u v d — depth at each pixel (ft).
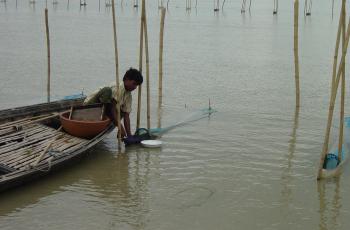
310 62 70.64
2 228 21.61
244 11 171.73
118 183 26.86
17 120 32.48
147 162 30.04
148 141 32.89
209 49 82.28
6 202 24.04
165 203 24.63
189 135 35.53
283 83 55.88
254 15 161.58
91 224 22.30
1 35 90.89
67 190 25.72
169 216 23.27
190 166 29.58
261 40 95.96
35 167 24.73
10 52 72.74
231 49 82.89
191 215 23.41
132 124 38.19
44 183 26.45
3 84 52.34
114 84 32.07
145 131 33.96
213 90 51.55
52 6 170.19
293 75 60.85
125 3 200.34
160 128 36.27
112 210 23.72
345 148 32.68
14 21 115.75
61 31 100.63
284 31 112.57
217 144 33.60
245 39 97.19
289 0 245.24
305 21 138.92
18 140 29.07
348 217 23.68
